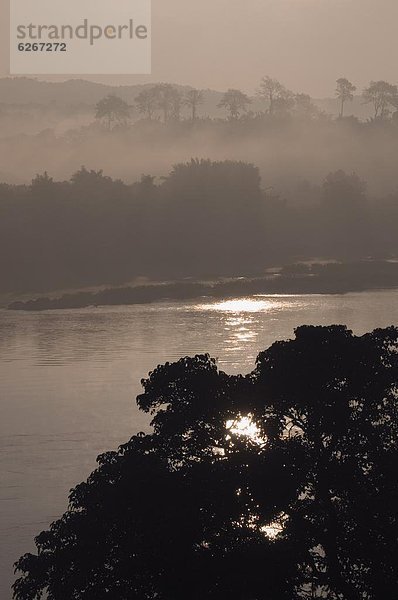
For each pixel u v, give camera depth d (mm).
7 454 139000
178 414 71062
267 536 67000
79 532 67750
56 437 148750
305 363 69625
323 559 66188
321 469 67062
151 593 65188
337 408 68375
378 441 68312
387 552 63844
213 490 66188
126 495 67312
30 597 68562
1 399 179500
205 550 65750
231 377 73312
